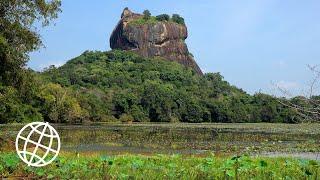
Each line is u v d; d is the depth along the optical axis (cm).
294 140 4997
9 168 1098
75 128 7200
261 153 3347
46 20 3148
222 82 15050
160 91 11575
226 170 984
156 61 16925
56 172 1068
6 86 3097
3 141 2448
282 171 1208
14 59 3059
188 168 1161
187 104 11706
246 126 9162
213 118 11831
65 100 9194
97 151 3384
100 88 12244
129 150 3588
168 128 7794
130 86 12706
